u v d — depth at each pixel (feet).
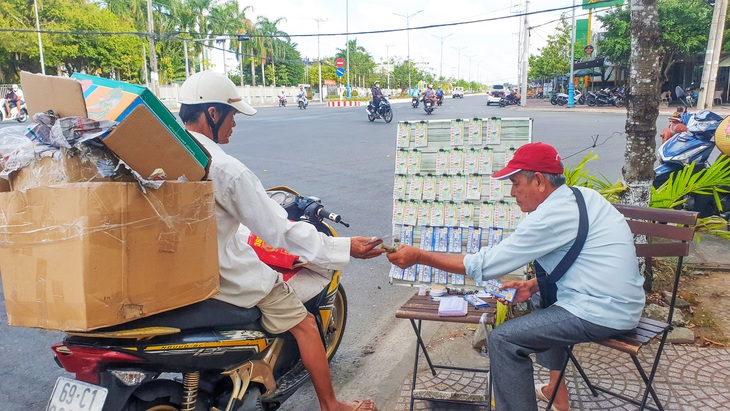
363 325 14.61
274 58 189.47
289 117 85.25
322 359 9.09
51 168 6.09
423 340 13.32
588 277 8.01
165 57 163.32
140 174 6.15
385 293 16.84
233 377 8.14
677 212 9.77
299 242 8.30
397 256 8.82
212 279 7.27
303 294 9.75
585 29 161.58
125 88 6.38
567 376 11.17
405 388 11.05
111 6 143.95
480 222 12.55
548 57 175.52
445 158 12.82
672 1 97.71
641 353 11.89
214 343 7.64
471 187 12.63
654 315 12.96
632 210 10.35
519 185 8.47
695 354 11.75
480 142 12.58
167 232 6.51
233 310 8.03
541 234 8.01
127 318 6.22
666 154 21.34
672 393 10.37
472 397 9.91
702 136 21.06
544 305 8.89
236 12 179.73
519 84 203.51
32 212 6.06
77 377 7.12
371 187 29.86
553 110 101.09
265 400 8.86
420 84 328.70
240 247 8.25
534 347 8.18
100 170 5.95
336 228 22.22
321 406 9.29
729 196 19.81
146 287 6.38
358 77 281.33
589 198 8.29
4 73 135.13
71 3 131.75
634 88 13.83
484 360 12.01
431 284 12.67
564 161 35.35
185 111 8.30
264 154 41.86
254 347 8.34
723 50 95.76
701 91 76.02
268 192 10.81
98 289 5.90
